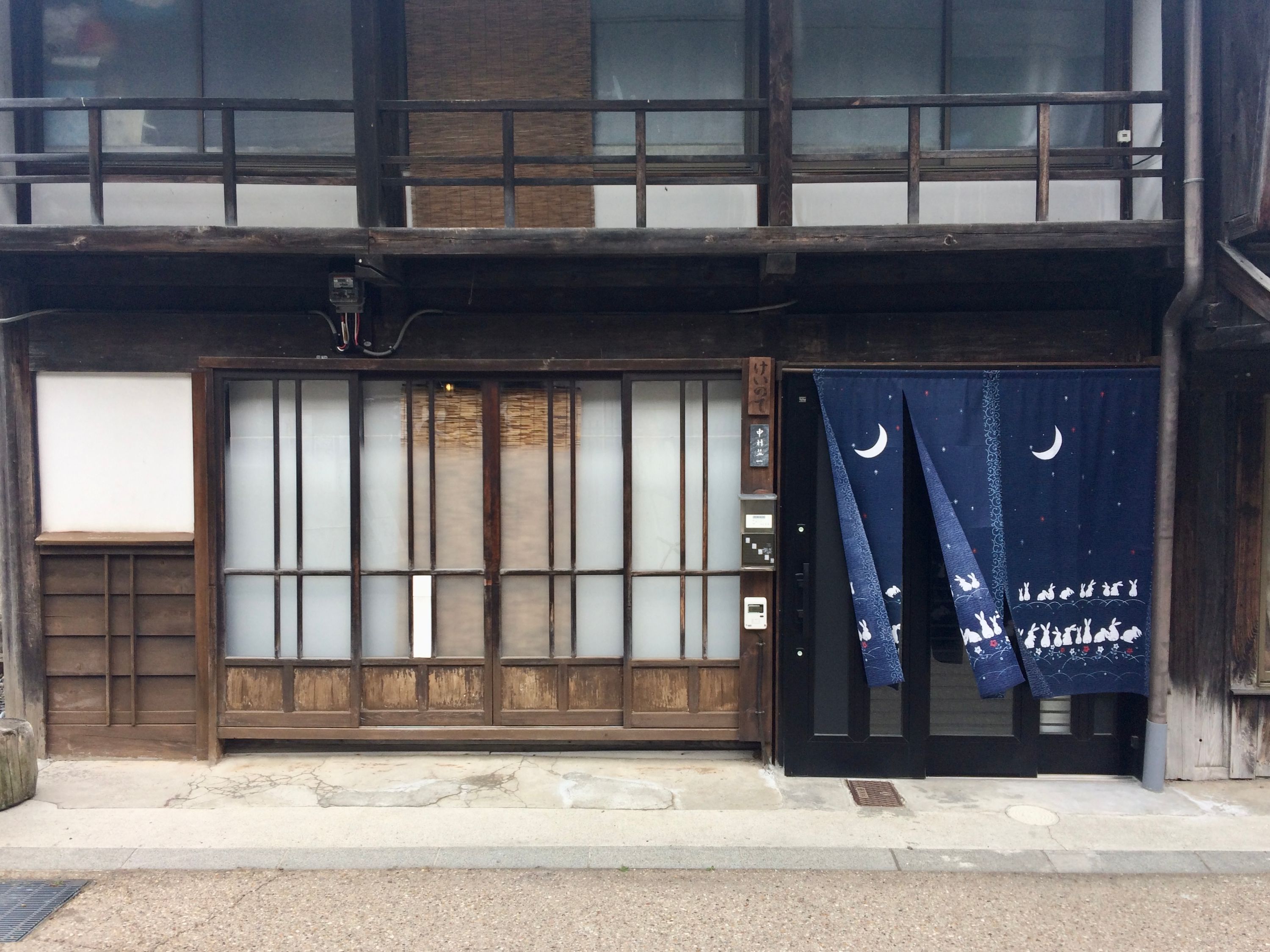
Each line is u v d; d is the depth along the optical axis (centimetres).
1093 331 457
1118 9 461
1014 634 449
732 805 426
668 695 477
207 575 469
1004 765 462
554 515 479
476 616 480
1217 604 455
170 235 416
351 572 475
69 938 318
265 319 467
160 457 473
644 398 473
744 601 465
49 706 478
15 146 471
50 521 473
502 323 469
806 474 456
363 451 476
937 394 446
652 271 454
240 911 337
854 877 366
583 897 348
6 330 462
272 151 475
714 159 434
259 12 476
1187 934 326
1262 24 386
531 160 428
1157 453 439
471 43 471
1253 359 444
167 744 478
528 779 455
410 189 479
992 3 472
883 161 462
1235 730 458
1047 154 421
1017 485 447
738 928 327
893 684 445
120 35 476
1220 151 414
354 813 416
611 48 477
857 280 448
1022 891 355
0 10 463
